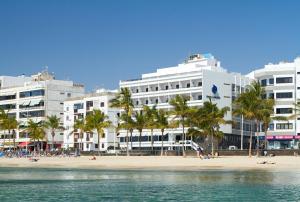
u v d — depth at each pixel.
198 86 157.62
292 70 165.50
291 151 120.75
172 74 163.88
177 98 127.81
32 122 184.12
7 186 58.00
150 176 71.56
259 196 45.62
